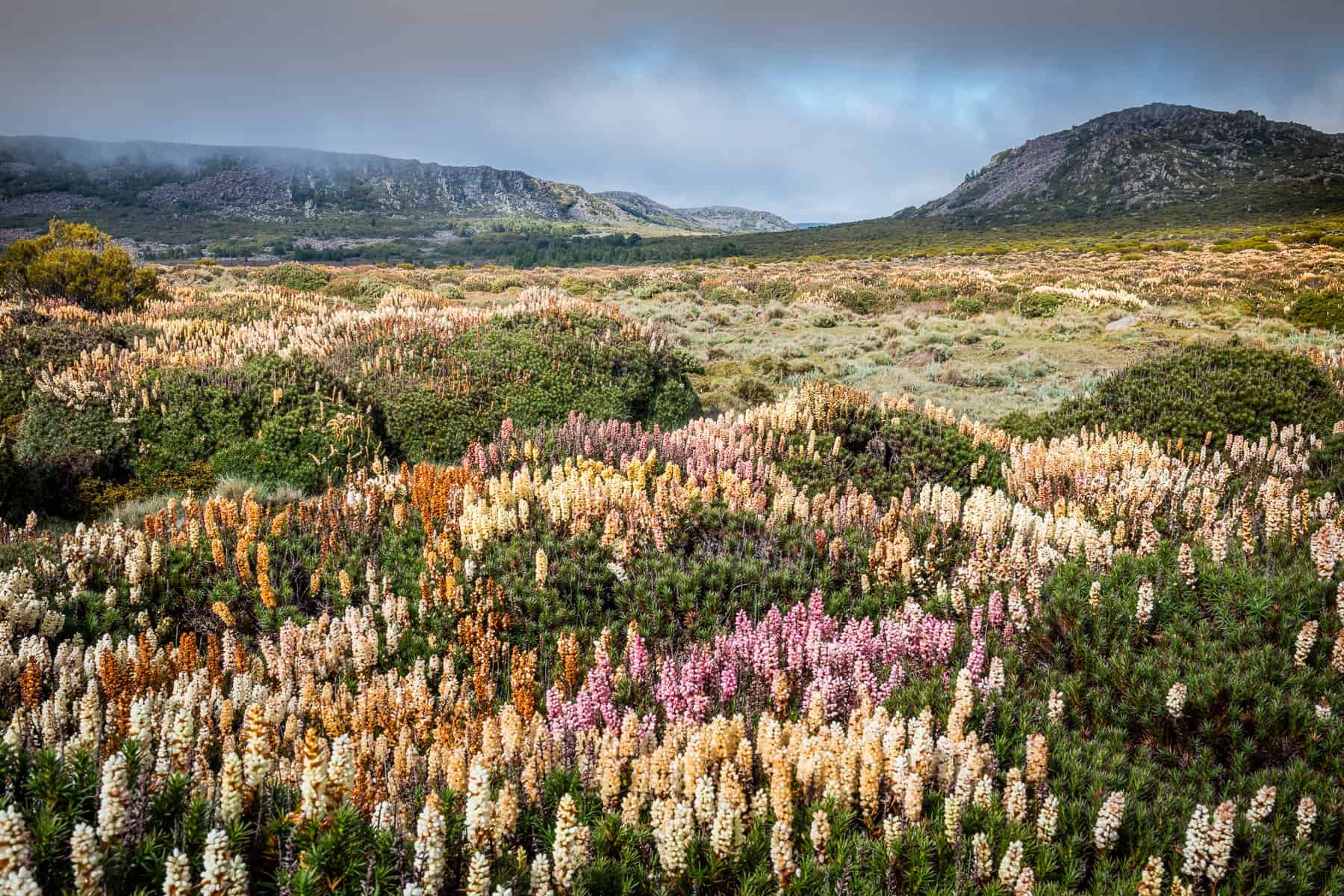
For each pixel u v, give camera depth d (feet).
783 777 9.23
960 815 9.58
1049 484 24.90
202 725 11.46
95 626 18.17
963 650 14.98
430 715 12.82
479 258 497.05
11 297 72.23
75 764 9.47
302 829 8.82
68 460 33.58
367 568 20.12
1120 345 67.97
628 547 20.11
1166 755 11.81
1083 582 16.10
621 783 10.53
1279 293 92.79
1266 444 28.14
